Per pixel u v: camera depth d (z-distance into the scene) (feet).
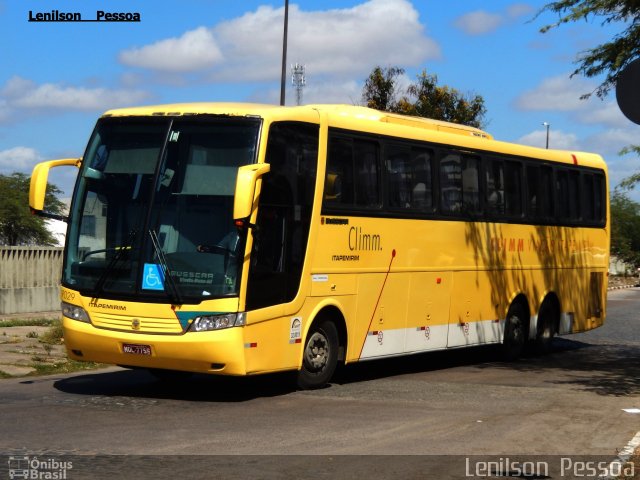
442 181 53.47
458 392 44.55
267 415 36.42
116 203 39.83
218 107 40.16
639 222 255.50
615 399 43.09
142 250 38.78
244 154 39.06
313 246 42.70
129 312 38.55
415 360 61.41
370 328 47.32
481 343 57.57
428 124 53.88
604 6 48.93
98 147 41.14
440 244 53.01
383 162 48.26
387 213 48.32
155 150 39.88
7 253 86.99
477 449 30.94
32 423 33.50
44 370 50.08
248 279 38.40
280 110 40.83
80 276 39.96
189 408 37.86
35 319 79.15
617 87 31.14
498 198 59.26
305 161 42.39
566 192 67.87
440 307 53.21
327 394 42.78
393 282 48.91
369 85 114.21
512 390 45.70
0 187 155.12
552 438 33.27
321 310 43.73
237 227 37.40
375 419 36.06
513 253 60.85
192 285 37.96
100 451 28.71
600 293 72.79
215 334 37.55
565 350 69.72
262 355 39.42
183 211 38.81
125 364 39.50
